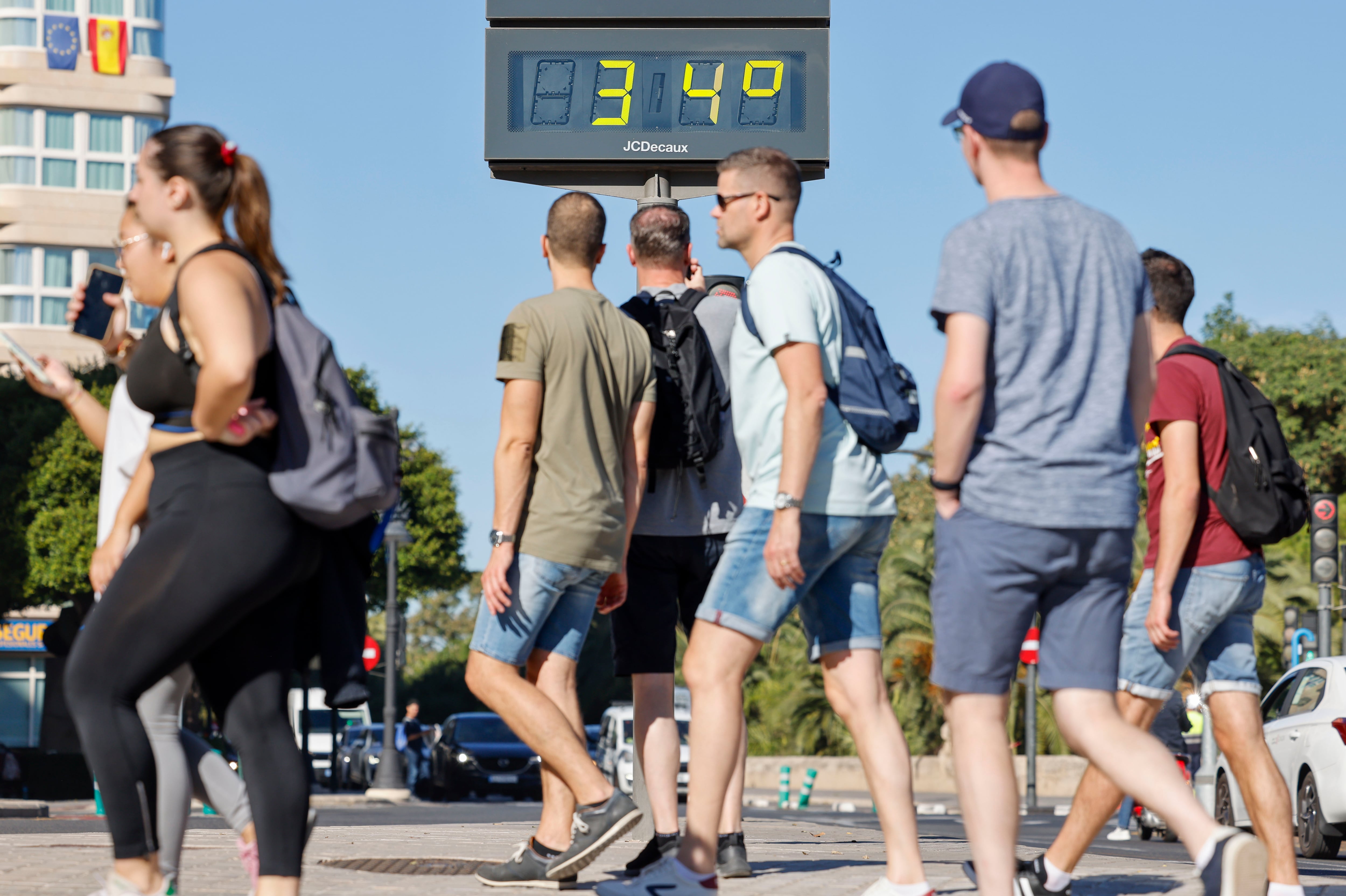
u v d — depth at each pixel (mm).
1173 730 33812
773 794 75375
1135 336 8883
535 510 11727
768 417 9992
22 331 137875
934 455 8672
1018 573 8523
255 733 8219
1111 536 8547
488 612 11680
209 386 7672
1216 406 11273
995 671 8688
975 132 8938
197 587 7809
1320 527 37875
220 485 7910
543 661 12141
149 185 8383
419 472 104312
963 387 8398
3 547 81250
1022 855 15398
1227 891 8148
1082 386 8547
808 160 24266
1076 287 8617
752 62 24391
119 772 7902
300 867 8219
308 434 7980
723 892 12102
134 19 144000
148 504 8836
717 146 24266
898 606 74875
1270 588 78938
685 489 13422
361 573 8633
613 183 24469
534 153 24250
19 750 70000
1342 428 105438
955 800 64812
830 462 9914
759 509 9883
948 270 8562
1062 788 72750
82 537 81250
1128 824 35125
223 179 8391
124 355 10320
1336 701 28453
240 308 7816
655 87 24406
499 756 68500
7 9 140875
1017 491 8453
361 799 64500
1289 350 108375
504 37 24453
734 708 9805
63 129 140875
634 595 13367
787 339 9688
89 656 7875
